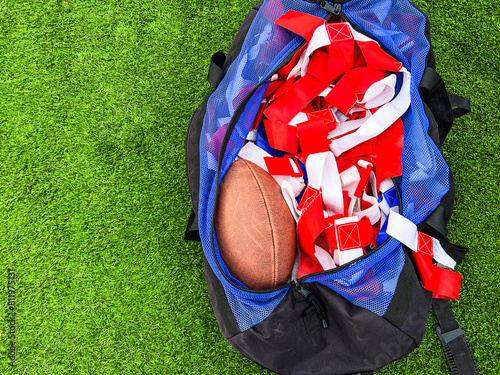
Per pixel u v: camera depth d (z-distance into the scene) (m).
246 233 0.77
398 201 0.82
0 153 1.08
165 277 1.04
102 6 1.12
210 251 0.77
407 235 0.75
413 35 0.87
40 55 1.11
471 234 1.06
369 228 0.82
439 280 0.83
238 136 0.85
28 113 1.09
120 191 1.07
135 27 1.12
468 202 1.07
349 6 0.84
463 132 1.10
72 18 1.12
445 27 1.12
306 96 0.87
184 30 1.12
